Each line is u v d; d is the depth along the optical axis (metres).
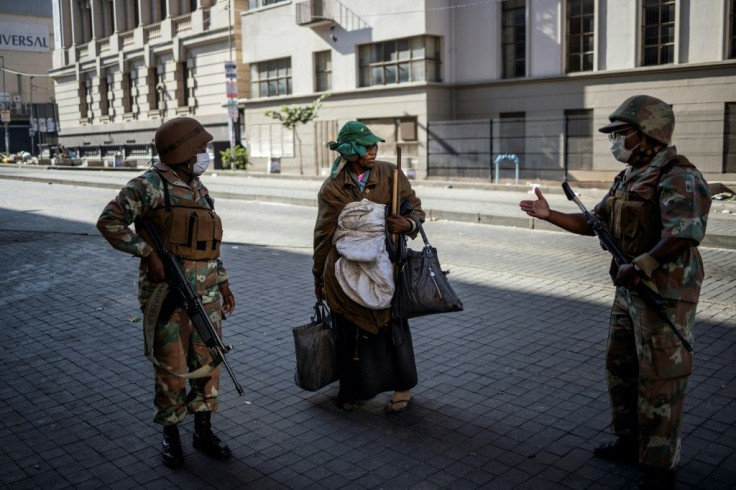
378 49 27.69
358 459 4.01
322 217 4.42
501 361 5.55
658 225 3.45
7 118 57.06
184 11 39.81
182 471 3.94
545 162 24.34
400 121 27.14
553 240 11.53
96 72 48.41
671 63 21.95
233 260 9.97
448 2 26.38
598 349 5.79
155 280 3.80
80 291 8.19
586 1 23.45
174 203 3.89
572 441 4.16
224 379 5.33
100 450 4.21
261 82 33.50
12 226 13.99
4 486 3.79
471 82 26.08
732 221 13.17
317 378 4.53
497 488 3.65
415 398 4.86
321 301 4.64
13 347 6.18
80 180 25.92
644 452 3.48
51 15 68.00
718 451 3.98
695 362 5.38
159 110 42.19
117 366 5.67
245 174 31.00
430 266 4.38
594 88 23.27
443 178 26.00
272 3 32.19
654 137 3.42
